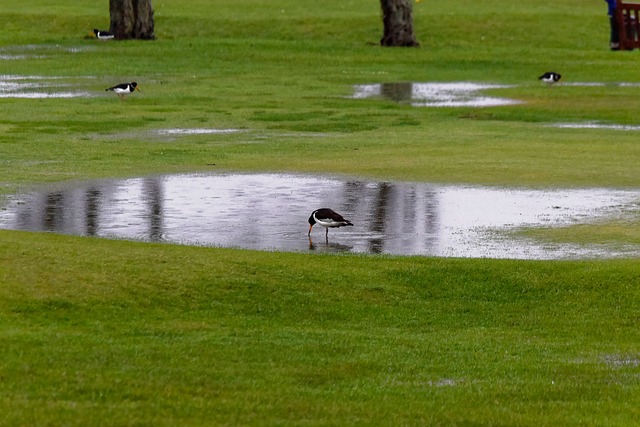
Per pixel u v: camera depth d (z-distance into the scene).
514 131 30.77
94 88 39.91
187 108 34.97
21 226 18.02
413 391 10.41
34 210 19.36
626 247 16.86
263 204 20.16
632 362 11.70
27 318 11.80
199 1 66.38
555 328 13.08
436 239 17.45
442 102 37.50
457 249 16.77
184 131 30.09
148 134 29.39
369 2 66.75
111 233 17.55
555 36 57.28
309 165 24.53
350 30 57.91
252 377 10.49
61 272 13.20
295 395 10.03
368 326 12.88
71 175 22.89
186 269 13.93
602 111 35.03
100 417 8.97
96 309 12.34
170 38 55.59
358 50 52.34
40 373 9.96
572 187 21.95
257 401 9.76
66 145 27.05
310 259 15.28
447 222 18.72
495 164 24.67
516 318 13.43
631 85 41.94
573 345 12.34
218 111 34.34
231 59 48.91
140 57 48.75
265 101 37.09
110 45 52.28
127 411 9.20
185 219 18.78
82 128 30.17
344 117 33.50
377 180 22.66
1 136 28.25
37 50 50.75
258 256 15.17
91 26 58.12
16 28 57.28
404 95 39.41
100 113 33.38
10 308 11.96
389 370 11.05
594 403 10.27
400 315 13.32
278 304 13.27
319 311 13.20
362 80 43.81
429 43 56.03
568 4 65.94
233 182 22.38
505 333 12.82
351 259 15.47
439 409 9.86
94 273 13.34
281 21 59.09
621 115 34.25
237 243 17.00
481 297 14.10
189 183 22.20
